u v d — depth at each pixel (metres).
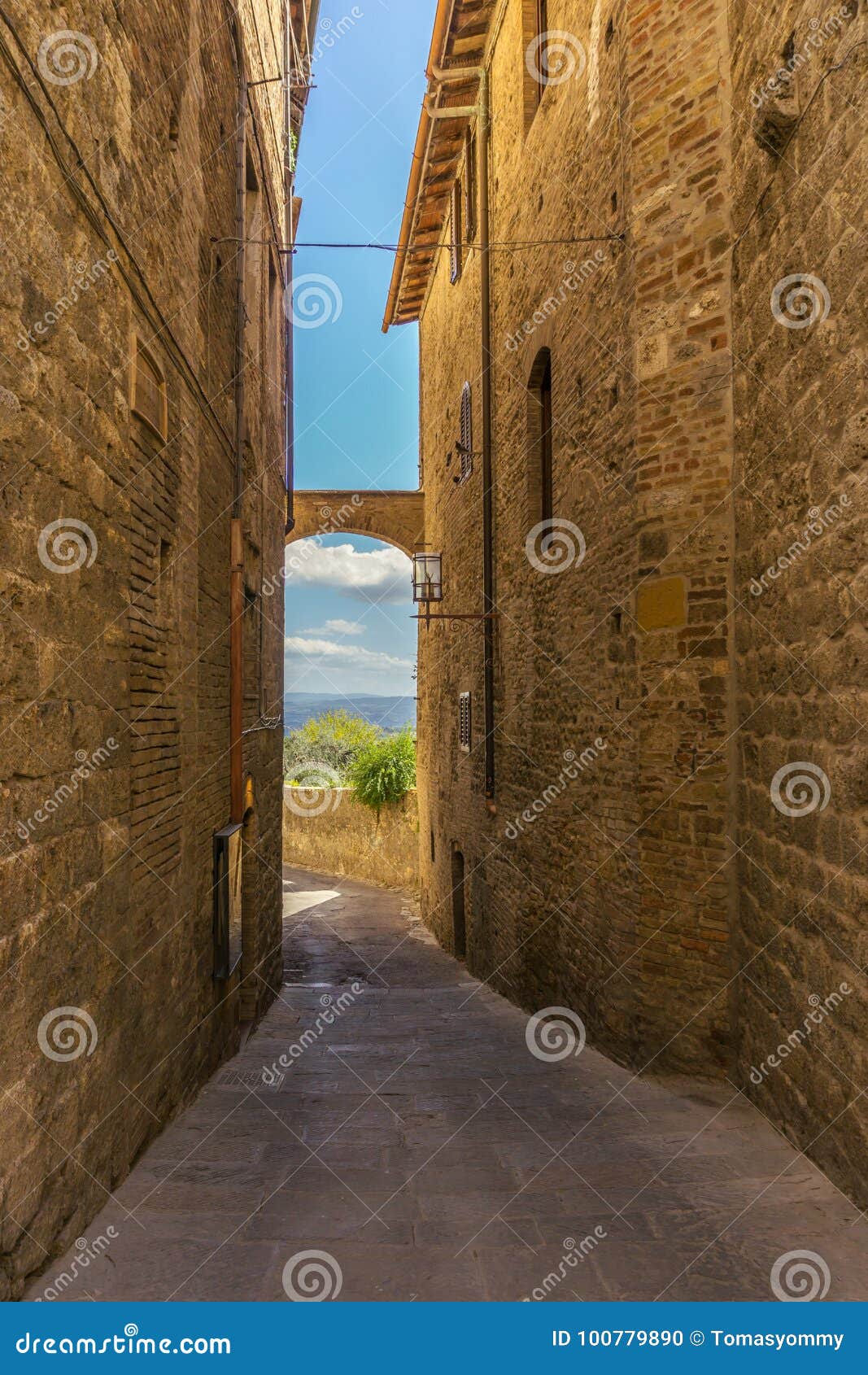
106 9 3.26
